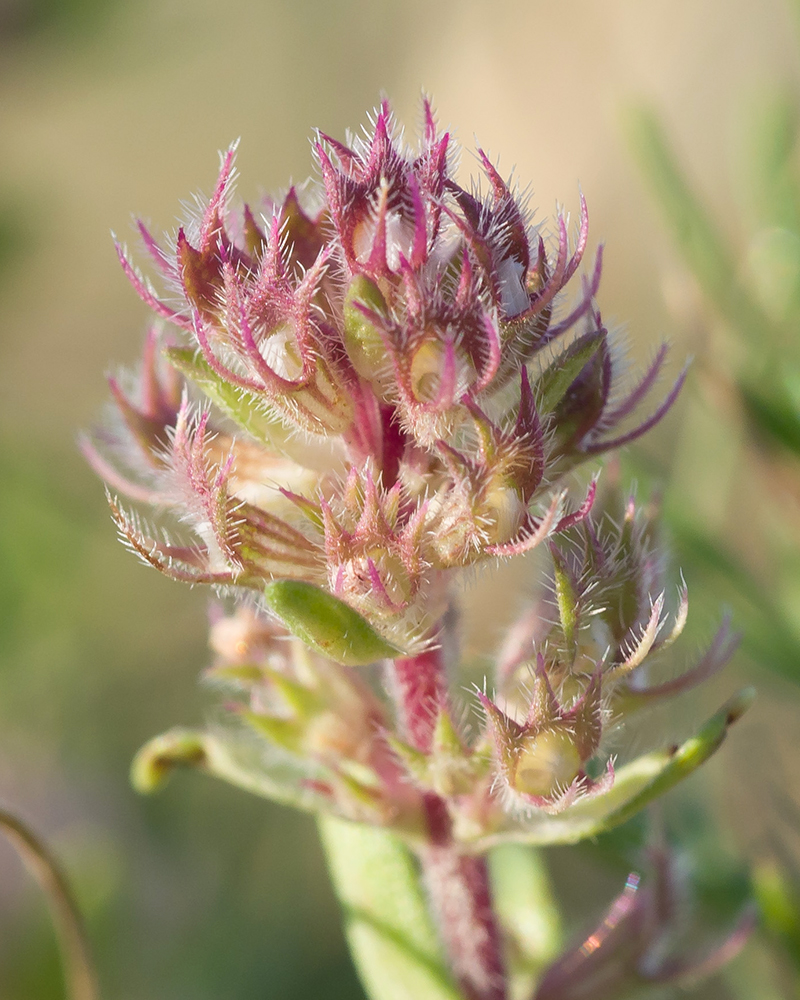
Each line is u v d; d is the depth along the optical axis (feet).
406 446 0.27
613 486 0.28
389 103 0.26
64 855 0.39
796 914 0.30
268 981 0.43
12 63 0.51
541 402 0.26
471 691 0.27
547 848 0.39
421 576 0.26
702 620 0.31
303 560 0.26
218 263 0.26
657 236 0.46
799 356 0.30
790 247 0.31
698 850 0.31
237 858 0.46
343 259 0.26
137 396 0.28
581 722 0.26
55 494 0.51
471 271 0.26
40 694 0.49
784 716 0.33
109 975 0.39
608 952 0.29
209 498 0.26
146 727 0.50
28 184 0.51
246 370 0.27
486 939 0.29
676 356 0.38
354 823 0.28
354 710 0.28
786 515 0.30
